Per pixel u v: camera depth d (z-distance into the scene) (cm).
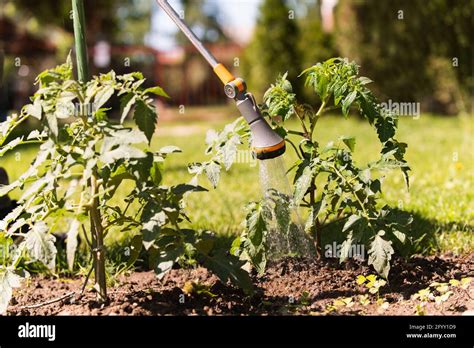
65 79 266
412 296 298
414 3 1274
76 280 363
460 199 505
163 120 1725
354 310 287
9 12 1788
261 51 1456
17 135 1234
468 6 1227
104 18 1956
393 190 560
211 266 276
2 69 485
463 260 356
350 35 1343
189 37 285
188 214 505
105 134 257
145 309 281
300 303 295
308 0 1731
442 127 1114
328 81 313
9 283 275
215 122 1598
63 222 462
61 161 275
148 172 262
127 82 271
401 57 1309
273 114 308
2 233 284
